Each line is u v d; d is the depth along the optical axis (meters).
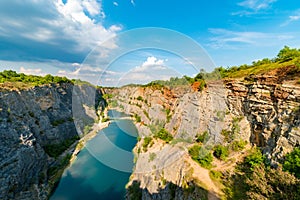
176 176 18.27
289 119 17.25
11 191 23.67
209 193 14.94
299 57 24.31
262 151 19.89
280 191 11.15
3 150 24.62
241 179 16.33
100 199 24.59
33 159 29.09
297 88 17.97
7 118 28.12
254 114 23.17
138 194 22.39
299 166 12.95
